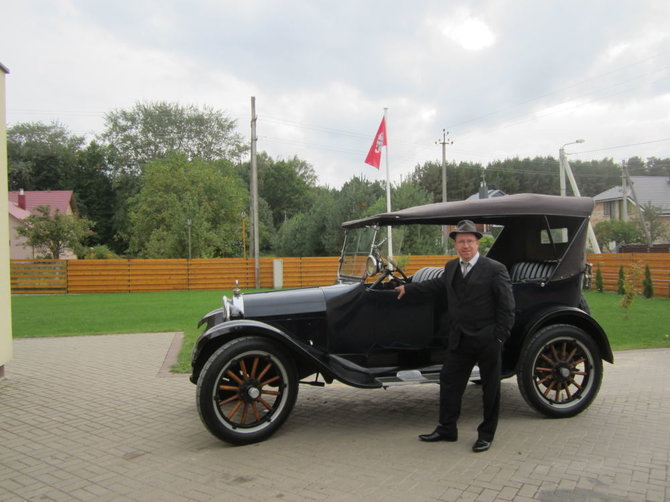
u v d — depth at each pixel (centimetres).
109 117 4956
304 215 3369
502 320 397
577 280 507
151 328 1102
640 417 480
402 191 2147
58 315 1359
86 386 630
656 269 1655
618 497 318
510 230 589
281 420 439
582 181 6531
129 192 4884
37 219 2745
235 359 421
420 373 473
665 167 6906
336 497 325
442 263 993
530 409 513
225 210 3759
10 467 388
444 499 319
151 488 346
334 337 480
